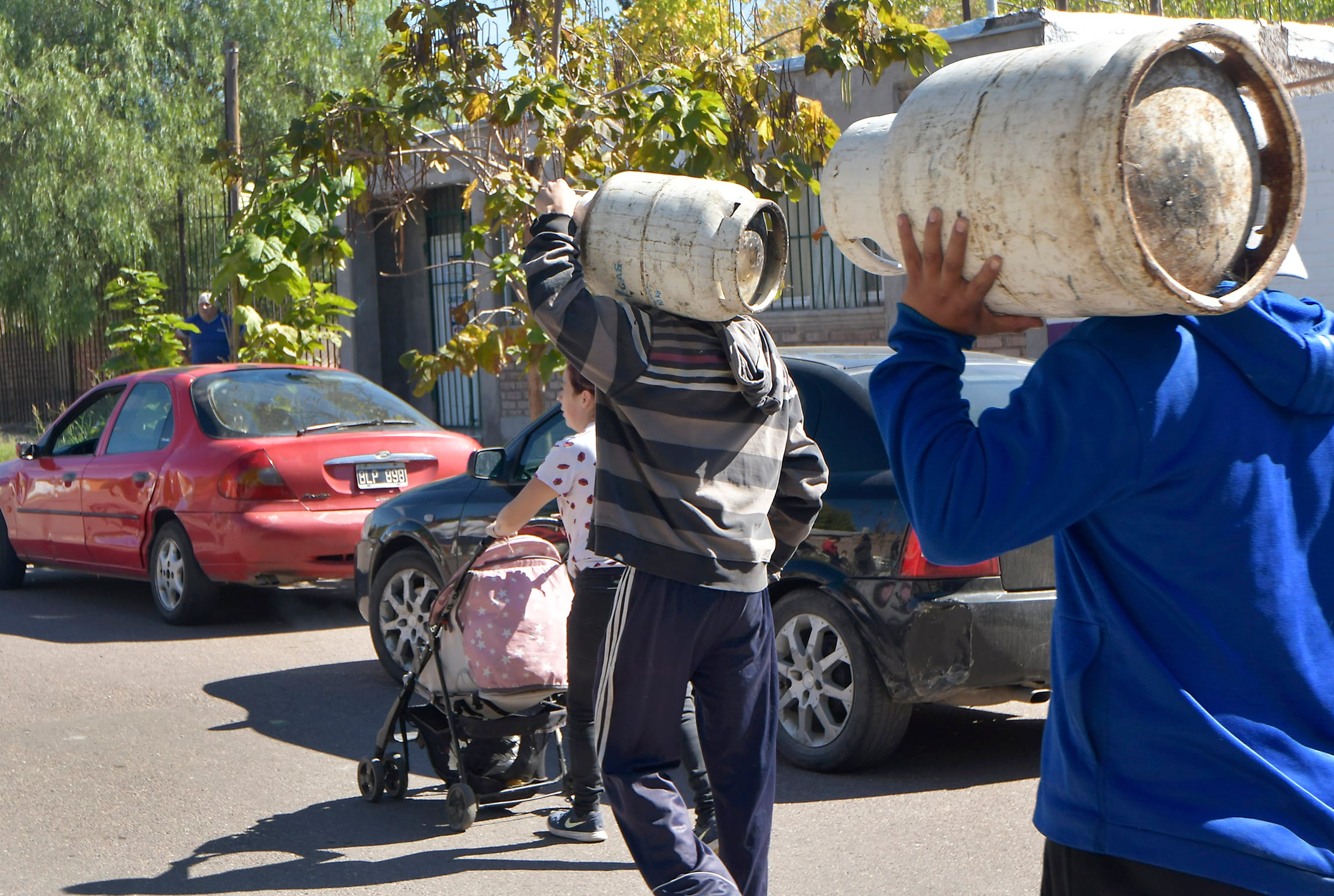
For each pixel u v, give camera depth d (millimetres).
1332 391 1736
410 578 6984
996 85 1709
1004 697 5043
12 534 10289
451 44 8812
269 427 8719
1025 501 1716
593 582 4105
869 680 5047
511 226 8742
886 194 1839
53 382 23562
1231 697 1688
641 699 3229
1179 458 1704
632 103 8719
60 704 6754
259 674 7363
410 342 19000
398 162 9289
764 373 3334
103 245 21781
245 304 10430
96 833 4781
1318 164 10812
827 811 4820
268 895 4145
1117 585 1770
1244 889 1630
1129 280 1601
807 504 3580
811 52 8758
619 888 4125
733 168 8820
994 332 1878
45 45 23062
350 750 5836
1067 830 1793
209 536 8391
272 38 24000
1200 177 1632
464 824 4688
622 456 3266
